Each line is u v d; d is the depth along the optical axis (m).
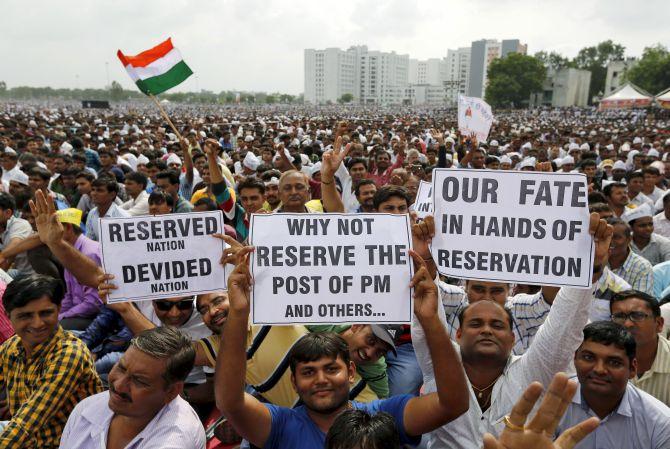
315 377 2.48
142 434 2.50
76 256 3.37
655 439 2.73
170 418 2.56
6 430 2.72
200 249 3.14
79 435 2.61
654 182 8.90
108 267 3.07
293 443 2.51
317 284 2.67
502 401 2.79
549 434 1.63
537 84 111.88
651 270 5.08
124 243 3.08
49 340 2.98
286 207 6.11
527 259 2.71
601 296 4.21
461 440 2.72
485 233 2.76
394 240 2.69
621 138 25.06
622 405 2.76
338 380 2.49
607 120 63.91
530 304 3.91
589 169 11.24
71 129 27.08
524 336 3.93
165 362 2.46
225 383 2.41
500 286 3.82
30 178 7.79
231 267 3.15
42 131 25.66
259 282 2.65
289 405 3.39
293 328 3.41
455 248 2.79
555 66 140.50
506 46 171.38
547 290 3.70
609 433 2.78
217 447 3.55
